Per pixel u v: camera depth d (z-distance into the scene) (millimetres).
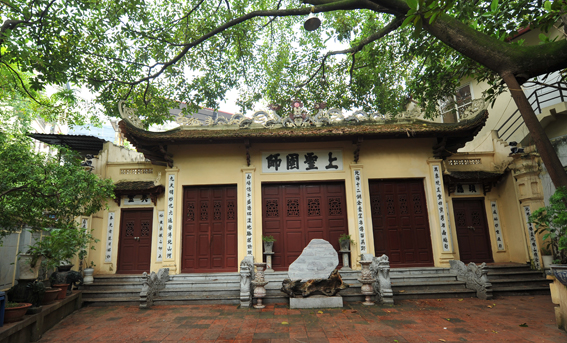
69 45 9273
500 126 13383
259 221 10445
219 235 10633
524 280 9211
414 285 8891
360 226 10312
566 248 5531
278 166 10875
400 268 9867
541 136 4480
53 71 8445
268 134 9969
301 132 10062
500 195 11445
